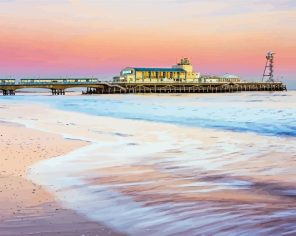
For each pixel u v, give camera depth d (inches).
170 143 879.1
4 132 1047.6
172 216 371.2
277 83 7116.1
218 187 481.1
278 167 592.1
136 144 863.1
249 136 995.3
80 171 578.9
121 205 407.8
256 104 2906.0
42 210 387.9
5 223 349.1
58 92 5856.3
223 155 710.5
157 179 527.5
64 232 327.6
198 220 360.2
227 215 373.1
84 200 425.7
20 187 477.7
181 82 6013.8
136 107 2561.5
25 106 2640.3
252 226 342.3
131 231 332.5
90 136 1002.1
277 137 966.4
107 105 2844.5
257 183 496.7
